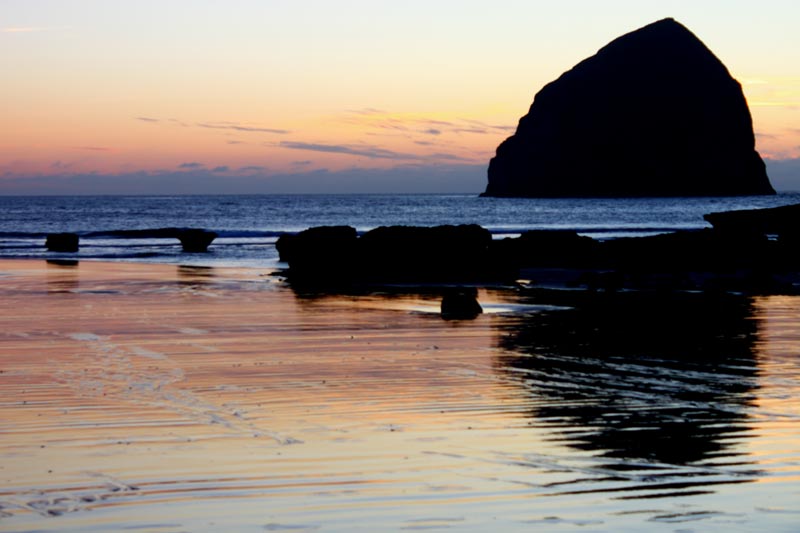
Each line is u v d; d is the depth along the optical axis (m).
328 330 18.27
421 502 6.89
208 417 9.99
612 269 35.56
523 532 6.22
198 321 19.70
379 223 104.06
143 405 10.65
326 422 9.77
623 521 6.44
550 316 20.91
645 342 16.56
